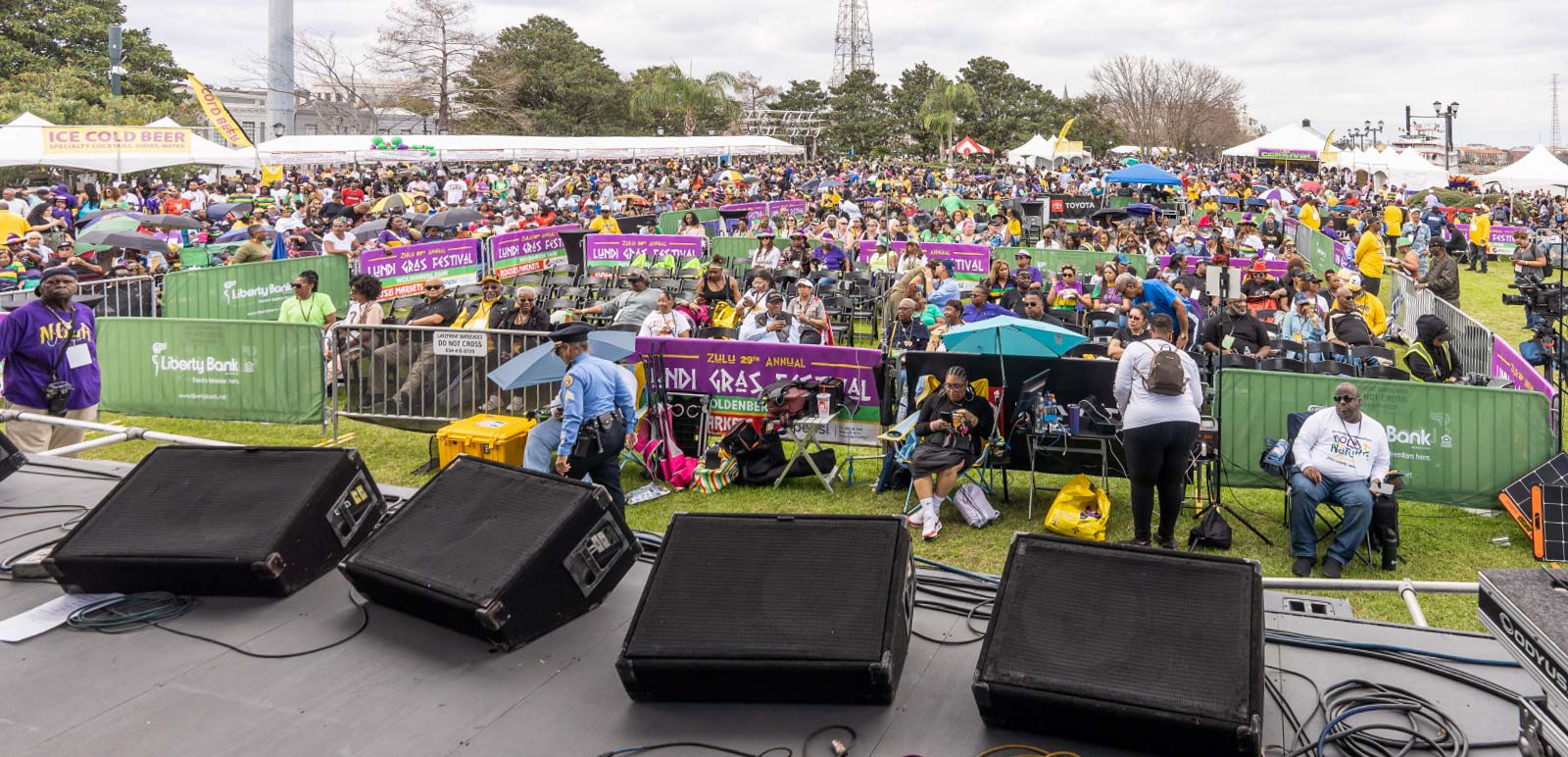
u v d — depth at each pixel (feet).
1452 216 102.78
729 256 69.05
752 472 29.07
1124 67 278.87
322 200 93.04
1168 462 23.12
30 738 12.55
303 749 12.34
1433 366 35.01
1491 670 13.99
